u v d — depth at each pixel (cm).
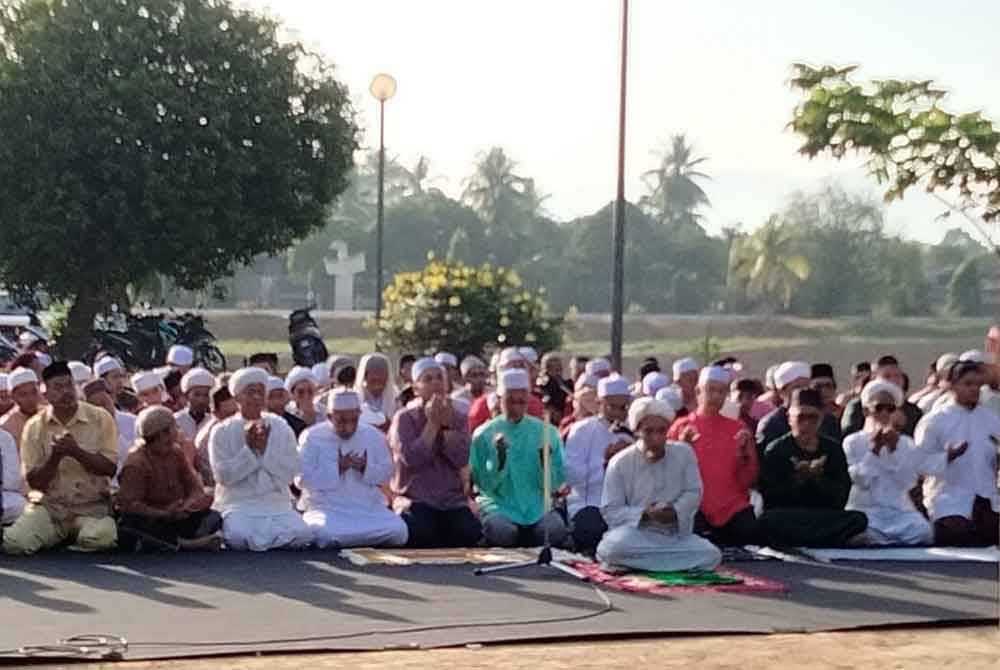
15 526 1305
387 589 1144
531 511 1397
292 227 3134
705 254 7231
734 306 5525
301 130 3083
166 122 2914
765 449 1415
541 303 2327
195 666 884
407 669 880
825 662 922
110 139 2894
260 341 4444
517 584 1173
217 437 1369
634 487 1262
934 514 1452
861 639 991
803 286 5259
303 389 1559
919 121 1333
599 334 3747
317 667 882
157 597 1101
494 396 1560
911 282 5025
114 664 887
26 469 1326
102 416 1356
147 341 3086
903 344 3388
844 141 1338
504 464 1400
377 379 1616
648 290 7156
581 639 975
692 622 1030
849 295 5178
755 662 918
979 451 1457
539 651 938
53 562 1264
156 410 1328
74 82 2873
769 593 1153
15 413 1395
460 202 8331
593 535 1378
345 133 3131
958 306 4203
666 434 1270
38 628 981
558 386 1775
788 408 1457
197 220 2948
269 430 1369
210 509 1345
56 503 1321
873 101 1336
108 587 1141
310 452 1391
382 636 969
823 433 1428
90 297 3064
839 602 1119
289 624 1004
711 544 1261
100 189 2917
